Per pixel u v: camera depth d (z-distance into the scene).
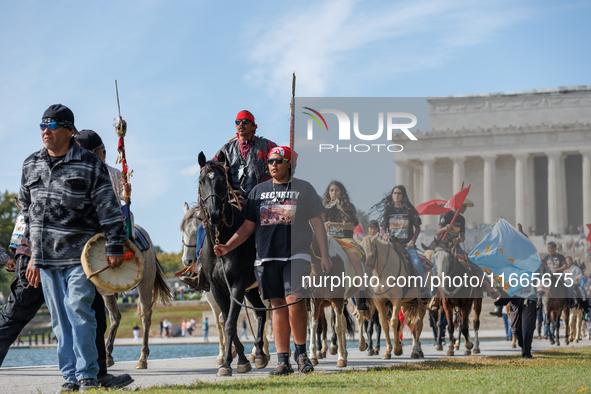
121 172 9.31
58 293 6.78
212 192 8.91
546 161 76.00
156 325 55.19
